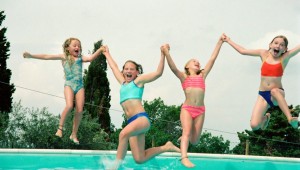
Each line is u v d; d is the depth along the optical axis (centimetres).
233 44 894
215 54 891
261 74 862
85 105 3197
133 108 771
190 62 873
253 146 3241
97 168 937
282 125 3206
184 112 838
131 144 802
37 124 2261
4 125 2211
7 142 2209
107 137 2600
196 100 837
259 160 1143
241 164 1073
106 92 3272
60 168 926
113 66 860
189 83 845
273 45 834
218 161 1095
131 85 786
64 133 2225
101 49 903
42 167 930
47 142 2264
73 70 902
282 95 841
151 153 823
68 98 884
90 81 3259
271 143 3192
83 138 2339
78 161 1012
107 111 3212
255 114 862
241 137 3281
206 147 3597
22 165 941
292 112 3180
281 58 845
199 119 842
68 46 910
